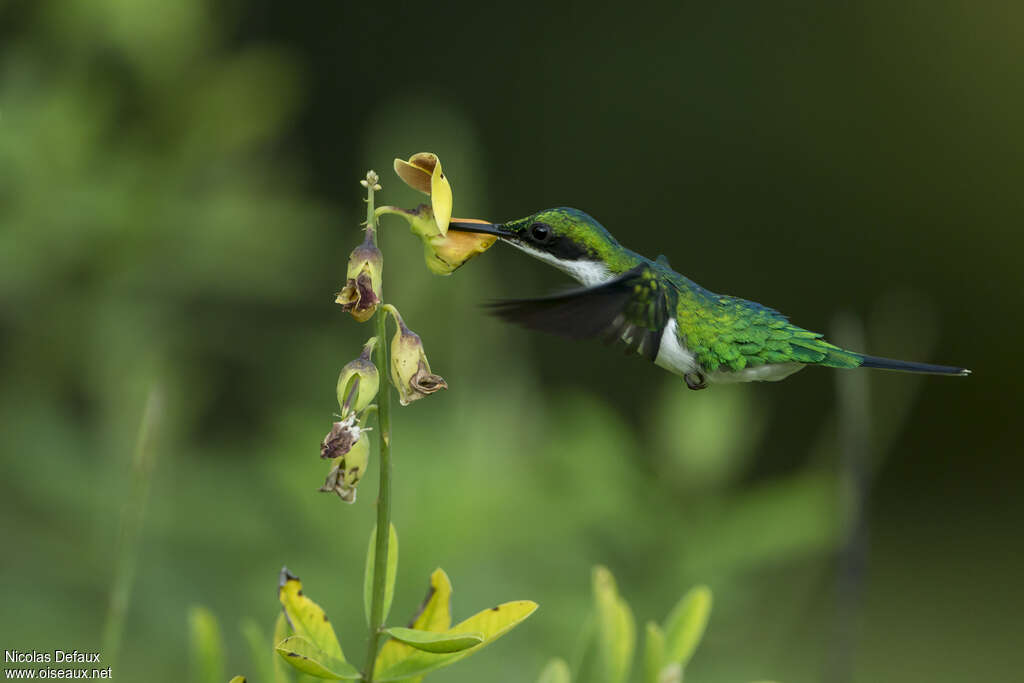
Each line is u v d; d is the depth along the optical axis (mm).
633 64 23078
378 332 3328
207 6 9250
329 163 21109
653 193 22938
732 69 23125
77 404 8477
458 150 8258
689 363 6137
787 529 7867
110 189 8555
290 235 9297
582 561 7883
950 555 19594
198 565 7895
